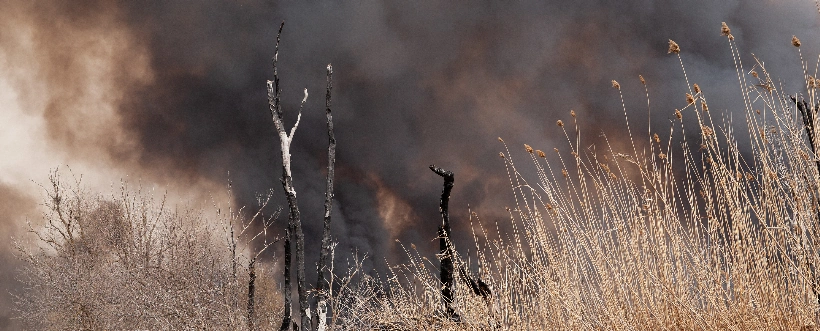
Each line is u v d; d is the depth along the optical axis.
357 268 18.12
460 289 16.64
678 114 11.77
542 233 13.48
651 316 12.11
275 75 14.53
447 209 17.66
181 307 26.88
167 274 30.31
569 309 12.99
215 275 28.11
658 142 11.95
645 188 12.08
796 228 10.19
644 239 12.16
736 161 10.98
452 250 16.95
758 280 10.77
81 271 42.84
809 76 10.63
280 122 14.38
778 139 10.49
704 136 11.27
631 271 12.31
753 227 10.92
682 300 11.52
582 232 12.81
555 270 13.28
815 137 10.29
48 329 42.09
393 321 17.77
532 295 14.52
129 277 34.78
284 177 14.12
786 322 10.34
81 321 37.06
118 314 33.38
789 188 10.27
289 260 20.58
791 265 10.21
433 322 17.27
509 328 14.73
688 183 11.62
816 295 10.08
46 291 46.16
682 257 11.55
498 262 15.10
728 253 11.09
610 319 12.23
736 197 11.00
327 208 14.05
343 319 17.38
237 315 25.00
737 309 10.92
